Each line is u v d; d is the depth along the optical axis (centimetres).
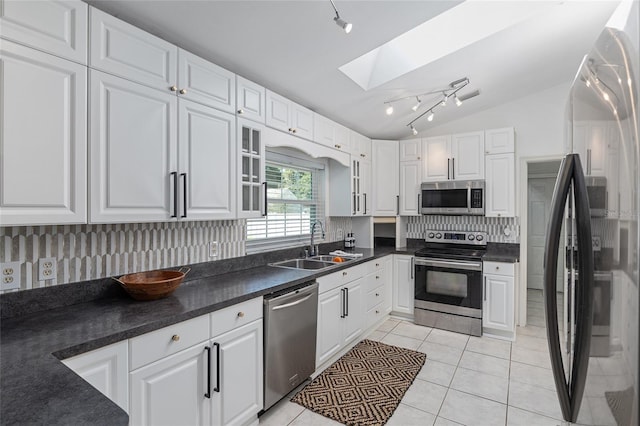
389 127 411
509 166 360
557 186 98
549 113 370
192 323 161
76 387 92
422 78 300
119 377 133
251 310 197
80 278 174
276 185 327
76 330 134
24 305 154
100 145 152
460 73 300
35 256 158
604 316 73
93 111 149
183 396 157
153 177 173
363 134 426
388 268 400
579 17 243
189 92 191
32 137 130
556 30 258
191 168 193
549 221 98
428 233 428
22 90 127
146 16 178
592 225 81
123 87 160
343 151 361
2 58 123
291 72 255
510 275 336
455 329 361
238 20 191
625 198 63
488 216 370
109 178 155
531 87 362
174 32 194
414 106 356
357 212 394
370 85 303
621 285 64
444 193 390
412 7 199
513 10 242
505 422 208
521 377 263
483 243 396
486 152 371
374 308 363
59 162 138
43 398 86
